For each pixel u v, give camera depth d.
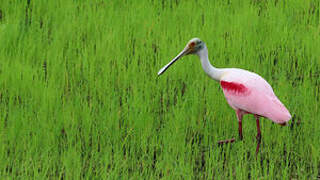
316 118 12.44
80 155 11.27
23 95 13.73
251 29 16.92
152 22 17.59
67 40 16.91
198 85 14.01
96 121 12.58
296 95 13.59
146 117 12.41
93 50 15.90
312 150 11.48
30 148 11.49
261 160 11.70
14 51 15.92
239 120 11.99
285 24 17.42
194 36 16.53
